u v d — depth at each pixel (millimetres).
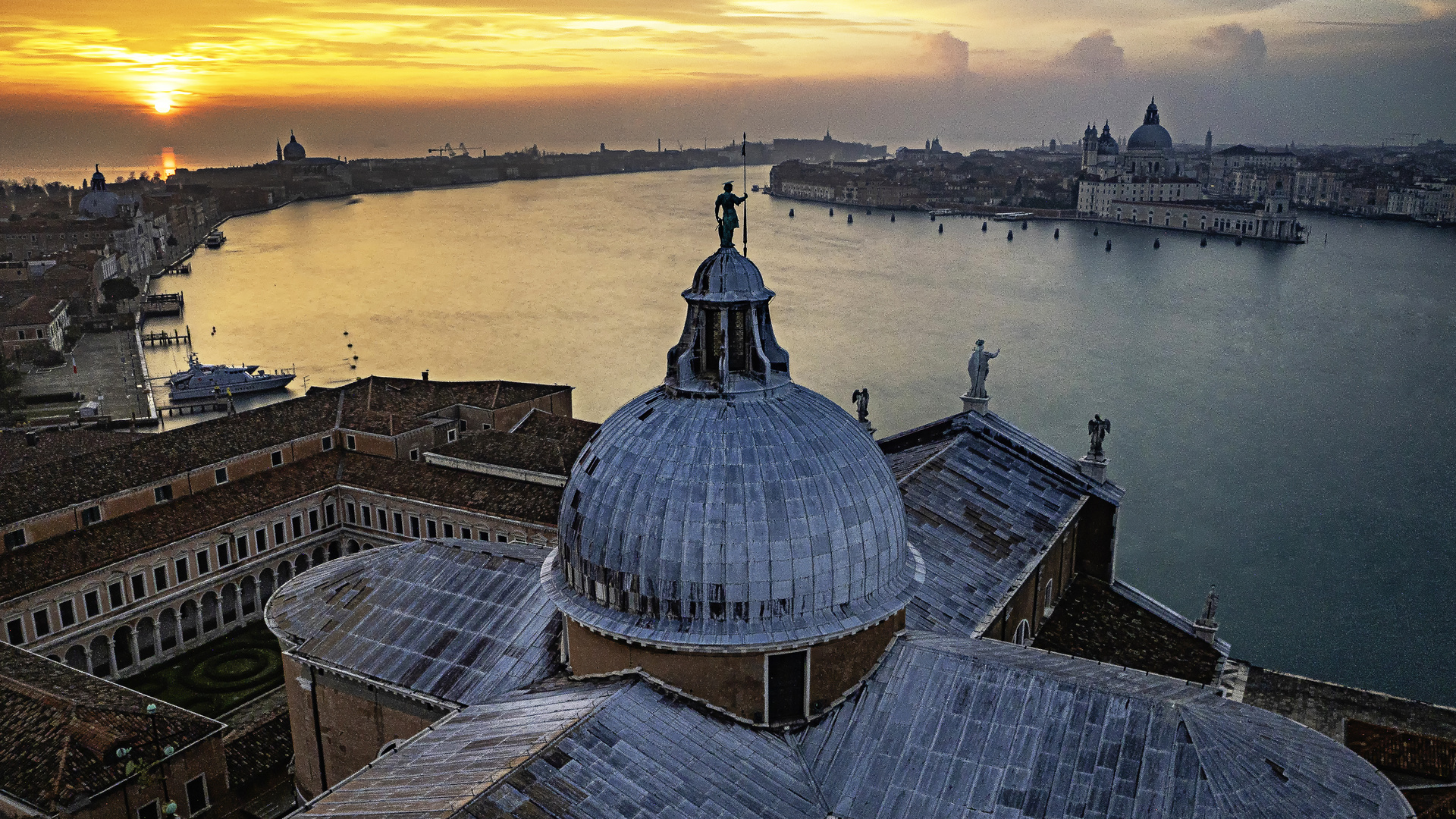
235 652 98125
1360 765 40094
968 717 42500
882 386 181750
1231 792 37031
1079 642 69812
